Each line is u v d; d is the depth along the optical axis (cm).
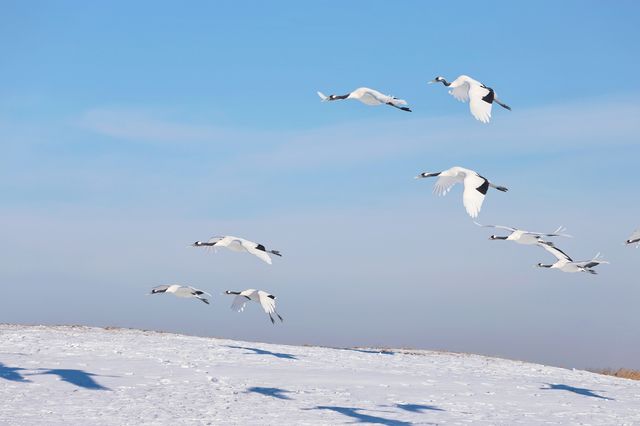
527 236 1734
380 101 1648
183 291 1831
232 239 1684
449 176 1522
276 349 3216
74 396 2053
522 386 2748
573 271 1747
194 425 1800
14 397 1998
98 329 3497
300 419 1930
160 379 2348
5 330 3241
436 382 2672
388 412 2091
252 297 1994
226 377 2438
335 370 2745
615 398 2634
